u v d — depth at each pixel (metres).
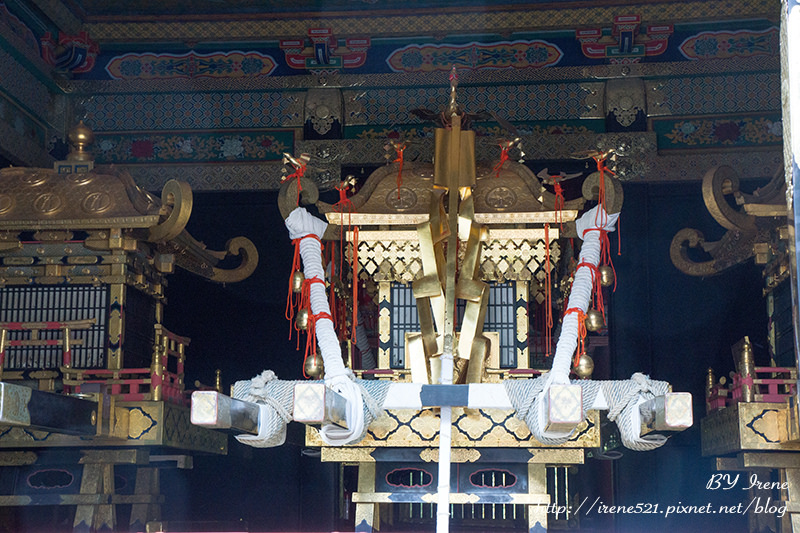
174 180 6.29
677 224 8.23
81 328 6.14
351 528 8.19
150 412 5.66
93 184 6.44
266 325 8.41
